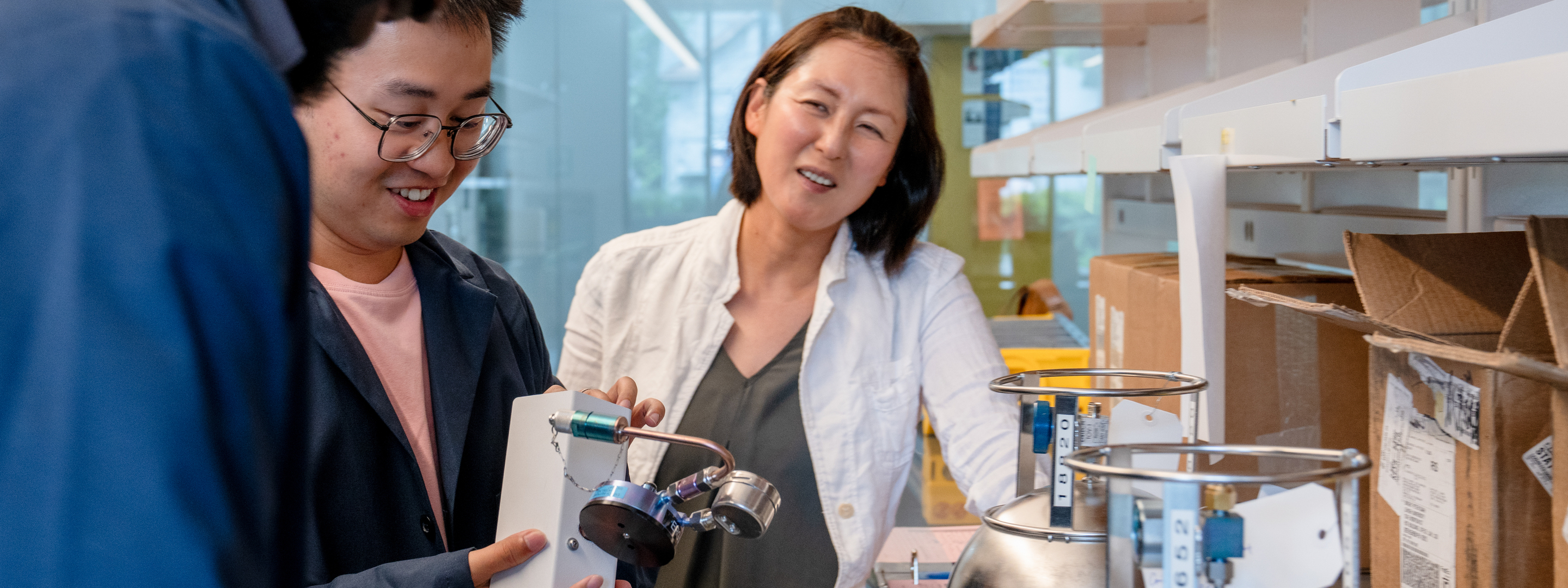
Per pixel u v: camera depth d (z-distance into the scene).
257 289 0.39
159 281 0.36
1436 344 0.66
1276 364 1.23
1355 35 1.39
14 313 0.36
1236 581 0.55
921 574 1.51
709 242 1.49
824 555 1.40
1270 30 1.65
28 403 0.36
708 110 6.54
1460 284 0.83
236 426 0.38
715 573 1.41
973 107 5.56
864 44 1.33
